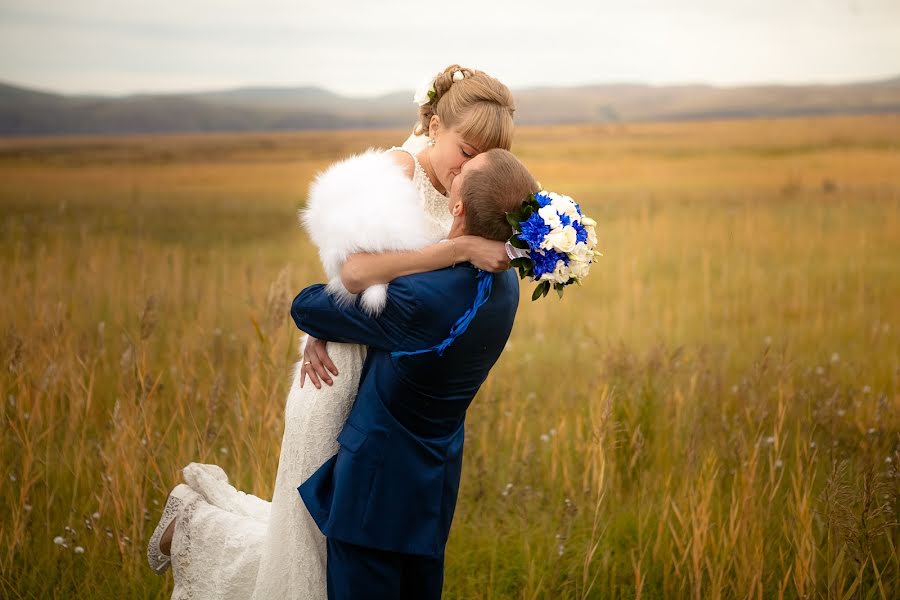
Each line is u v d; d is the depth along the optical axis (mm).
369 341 2232
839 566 2756
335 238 2184
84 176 21391
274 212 15484
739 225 11914
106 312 6184
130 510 3293
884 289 8133
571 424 4363
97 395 4320
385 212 2146
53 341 4172
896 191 14961
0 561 2947
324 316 2270
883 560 3064
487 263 2121
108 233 11383
